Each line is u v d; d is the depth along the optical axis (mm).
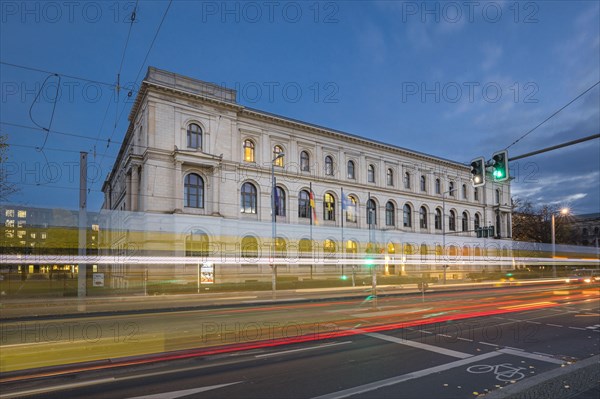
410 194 54594
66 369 7668
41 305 20953
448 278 50938
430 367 7863
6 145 19984
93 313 16812
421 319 14117
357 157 49438
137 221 33750
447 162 60281
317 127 45188
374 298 17438
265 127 41656
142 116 36781
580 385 6512
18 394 6363
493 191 67750
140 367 7852
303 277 40938
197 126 36844
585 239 106312
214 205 36250
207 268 32562
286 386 6730
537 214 72312
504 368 7766
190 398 6180
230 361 8328
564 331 11719
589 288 32125
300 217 43656
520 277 52031
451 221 60750
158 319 14156
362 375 7344
